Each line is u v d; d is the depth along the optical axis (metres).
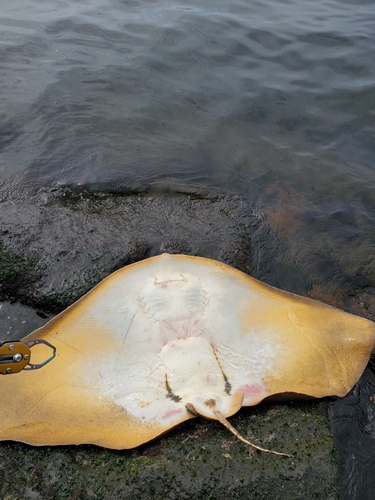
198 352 0.86
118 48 2.32
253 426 0.81
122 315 0.87
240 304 0.92
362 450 0.81
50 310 1.06
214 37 2.45
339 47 2.39
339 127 1.84
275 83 2.10
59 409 0.77
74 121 1.77
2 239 1.16
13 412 0.76
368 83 2.08
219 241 1.24
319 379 0.85
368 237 1.34
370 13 2.83
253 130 1.81
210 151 1.68
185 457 0.75
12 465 0.74
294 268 1.22
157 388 0.81
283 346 0.88
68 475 0.73
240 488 0.72
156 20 2.62
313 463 0.75
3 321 1.03
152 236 1.22
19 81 2.01
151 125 1.79
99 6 2.81
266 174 1.58
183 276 0.92
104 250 1.15
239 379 0.83
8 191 1.38
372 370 0.94
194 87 2.04
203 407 0.76
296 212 1.42
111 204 1.36
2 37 2.37
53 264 1.11
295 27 2.60
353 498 0.75
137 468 0.74
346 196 1.51
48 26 2.51
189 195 1.44
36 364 0.77
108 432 0.76
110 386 0.81
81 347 0.84
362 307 1.11
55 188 1.41
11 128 1.70
